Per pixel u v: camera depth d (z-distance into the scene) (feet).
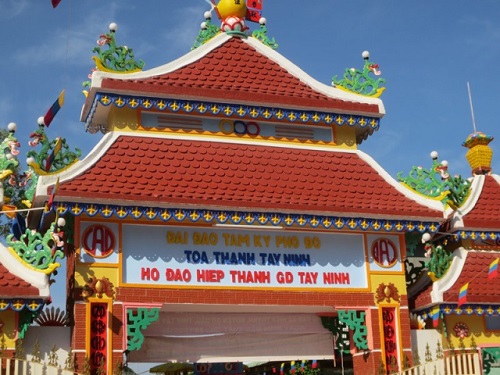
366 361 71.51
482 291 75.72
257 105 74.28
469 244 80.48
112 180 65.05
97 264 63.82
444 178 76.18
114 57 71.51
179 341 68.90
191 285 66.13
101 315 63.16
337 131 78.33
